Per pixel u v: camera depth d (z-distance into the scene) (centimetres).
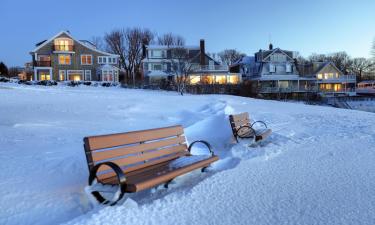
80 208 423
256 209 420
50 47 5838
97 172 429
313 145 838
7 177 533
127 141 491
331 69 6762
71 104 1664
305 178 555
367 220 388
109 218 374
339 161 675
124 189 401
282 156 719
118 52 8725
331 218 394
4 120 1071
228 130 981
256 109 1717
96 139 435
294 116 1457
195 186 502
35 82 4672
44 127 994
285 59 6091
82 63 5981
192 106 1686
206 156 593
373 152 759
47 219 389
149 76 5934
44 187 494
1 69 8631
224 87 4512
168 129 608
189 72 4959
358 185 520
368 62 11094
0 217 390
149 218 384
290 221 384
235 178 551
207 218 391
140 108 1522
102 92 3130
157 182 432
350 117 1489
